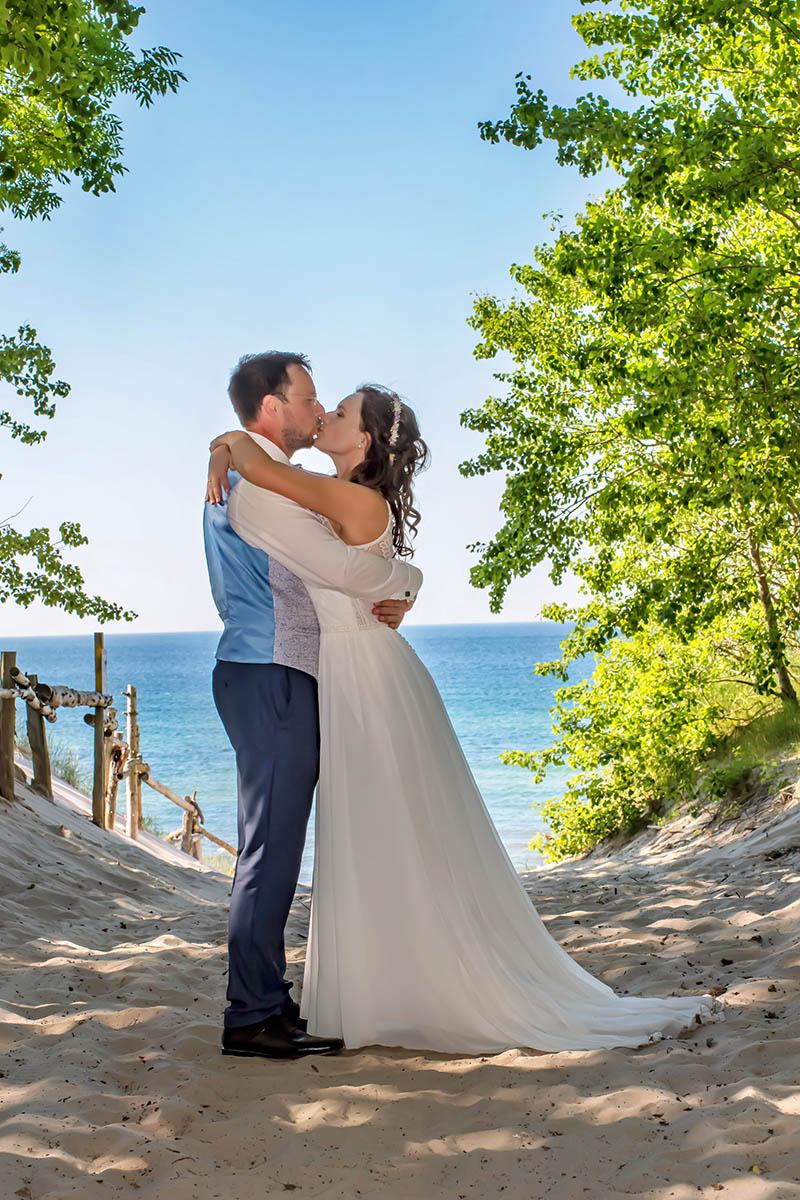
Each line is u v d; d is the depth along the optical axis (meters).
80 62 5.19
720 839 8.20
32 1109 2.65
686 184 6.12
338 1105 2.66
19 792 9.26
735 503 8.01
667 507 8.38
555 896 6.76
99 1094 2.76
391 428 3.38
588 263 6.54
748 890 5.55
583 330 9.12
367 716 3.25
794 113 6.27
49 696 9.88
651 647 10.70
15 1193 2.19
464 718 57.75
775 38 6.30
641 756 10.74
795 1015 3.25
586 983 3.47
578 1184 2.21
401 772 3.25
